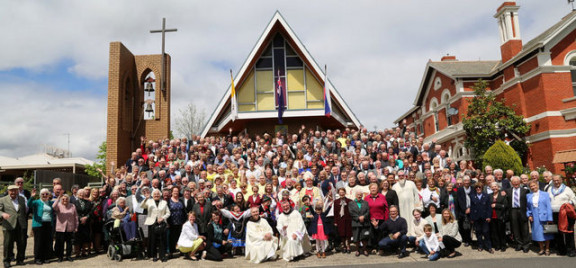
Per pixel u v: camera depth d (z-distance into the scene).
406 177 11.95
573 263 8.77
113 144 19.89
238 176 13.48
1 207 9.96
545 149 21.75
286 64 22.17
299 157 14.99
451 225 9.96
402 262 9.49
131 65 22.23
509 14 25.53
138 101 22.28
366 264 9.41
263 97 21.98
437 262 9.35
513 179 10.50
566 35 22.36
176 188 10.88
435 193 11.17
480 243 10.42
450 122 29.69
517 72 24.16
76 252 10.88
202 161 14.81
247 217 10.81
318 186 12.33
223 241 10.59
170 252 10.76
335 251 11.07
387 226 10.20
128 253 10.38
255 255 10.11
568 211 9.52
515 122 22.89
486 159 20.72
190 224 10.37
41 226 10.15
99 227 11.27
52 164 33.69
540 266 8.56
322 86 22.11
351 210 10.45
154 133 21.92
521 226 10.32
